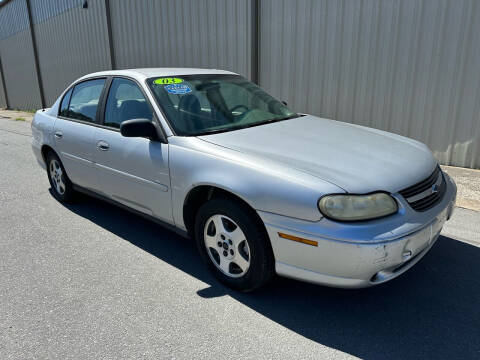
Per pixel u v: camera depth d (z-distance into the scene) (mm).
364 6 6035
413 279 2951
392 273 2332
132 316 2586
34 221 4227
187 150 2885
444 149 5781
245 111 3559
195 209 3041
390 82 6043
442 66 5527
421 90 5781
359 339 2344
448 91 5551
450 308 2615
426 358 2188
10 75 19844
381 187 2355
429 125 5824
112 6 11258
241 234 2656
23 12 16688
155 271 3150
